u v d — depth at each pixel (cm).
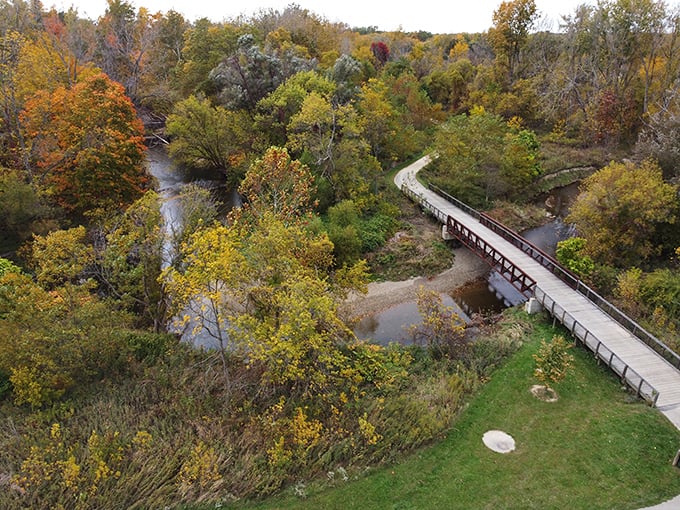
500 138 3991
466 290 2870
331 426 1562
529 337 2156
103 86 3209
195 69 4847
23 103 3234
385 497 1352
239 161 4041
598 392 1758
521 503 1320
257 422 1572
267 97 4038
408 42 9262
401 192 4084
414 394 1781
